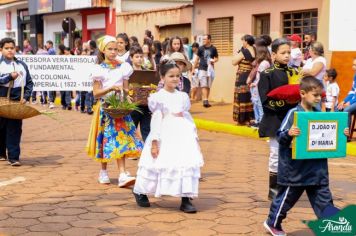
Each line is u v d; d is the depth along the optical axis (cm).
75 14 2664
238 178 812
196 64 1733
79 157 981
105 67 749
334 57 1416
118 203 668
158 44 1382
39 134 1263
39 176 820
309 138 496
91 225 583
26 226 580
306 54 1294
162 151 612
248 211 636
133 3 2392
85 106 1709
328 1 1441
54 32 2859
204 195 710
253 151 1057
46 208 646
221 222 595
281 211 529
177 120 622
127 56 901
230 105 1753
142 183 627
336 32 1370
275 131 626
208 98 1870
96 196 701
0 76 867
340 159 990
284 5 1584
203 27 1897
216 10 1836
